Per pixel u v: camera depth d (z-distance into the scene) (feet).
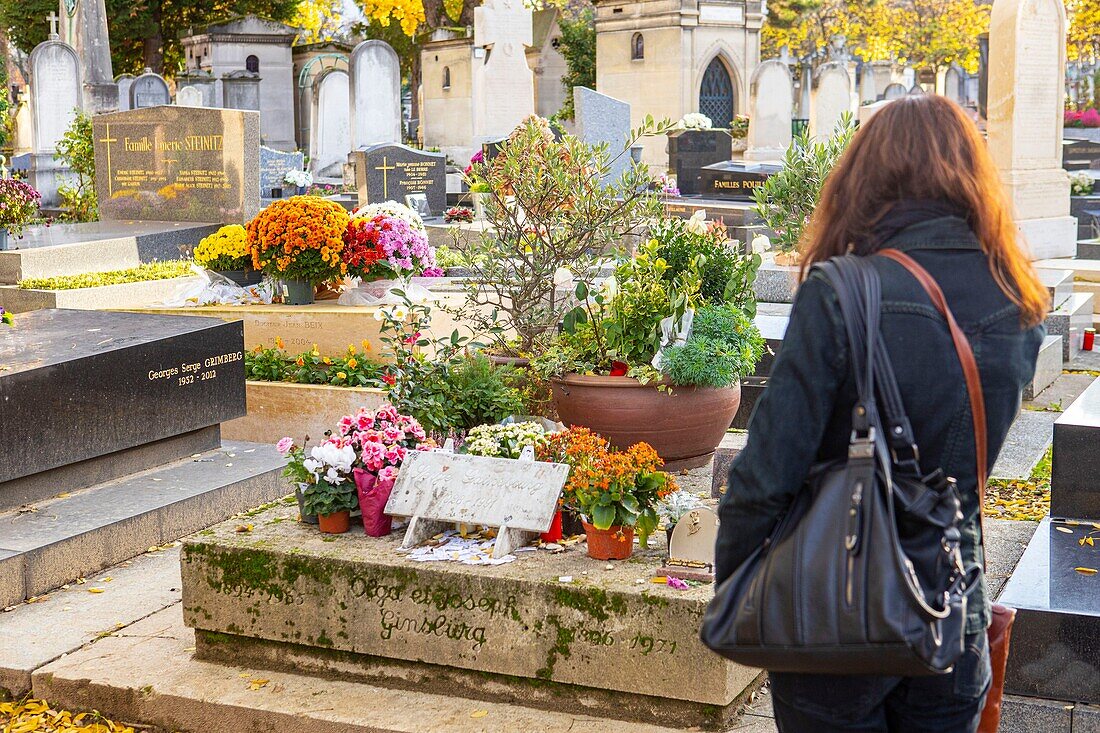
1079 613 11.37
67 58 70.69
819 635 6.47
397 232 26.11
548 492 12.66
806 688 7.00
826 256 7.46
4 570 15.80
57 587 16.61
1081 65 126.93
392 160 54.44
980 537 7.26
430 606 12.24
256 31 102.89
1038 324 7.18
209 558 13.25
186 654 13.80
